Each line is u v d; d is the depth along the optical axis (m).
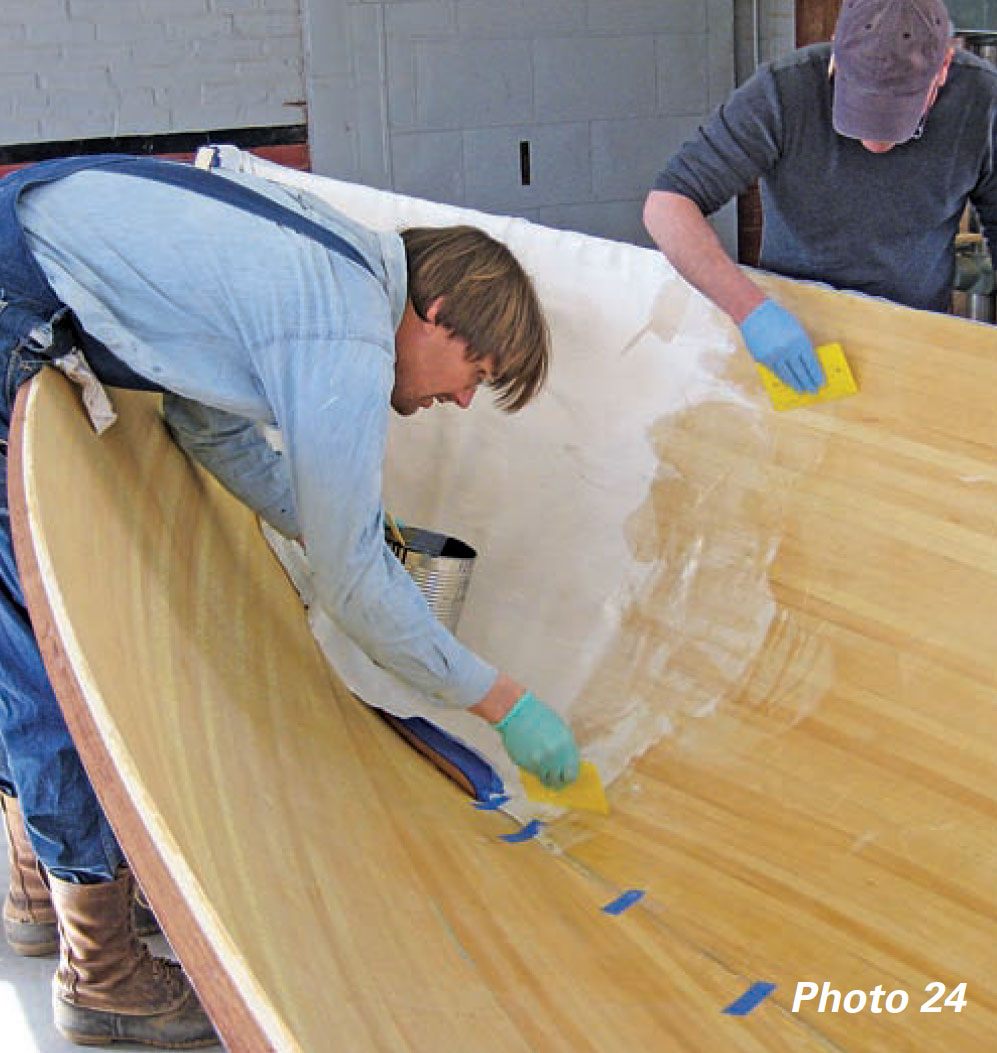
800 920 1.88
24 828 2.26
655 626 2.35
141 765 1.18
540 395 2.57
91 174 1.65
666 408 2.42
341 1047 1.06
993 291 3.50
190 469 2.19
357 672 2.27
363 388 1.54
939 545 2.03
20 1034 2.23
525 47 5.27
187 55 4.96
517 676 2.45
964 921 1.80
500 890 1.76
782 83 2.29
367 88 5.15
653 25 5.40
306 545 1.64
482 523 2.62
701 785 2.13
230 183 1.65
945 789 1.92
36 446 1.51
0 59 4.80
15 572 1.84
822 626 2.14
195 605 1.87
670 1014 1.59
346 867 1.52
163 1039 2.19
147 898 1.05
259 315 1.55
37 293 1.65
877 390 2.12
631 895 1.94
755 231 5.63
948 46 2.13
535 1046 1.32
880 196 2.34
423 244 1.67
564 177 5.45
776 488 2.25
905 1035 1.68
